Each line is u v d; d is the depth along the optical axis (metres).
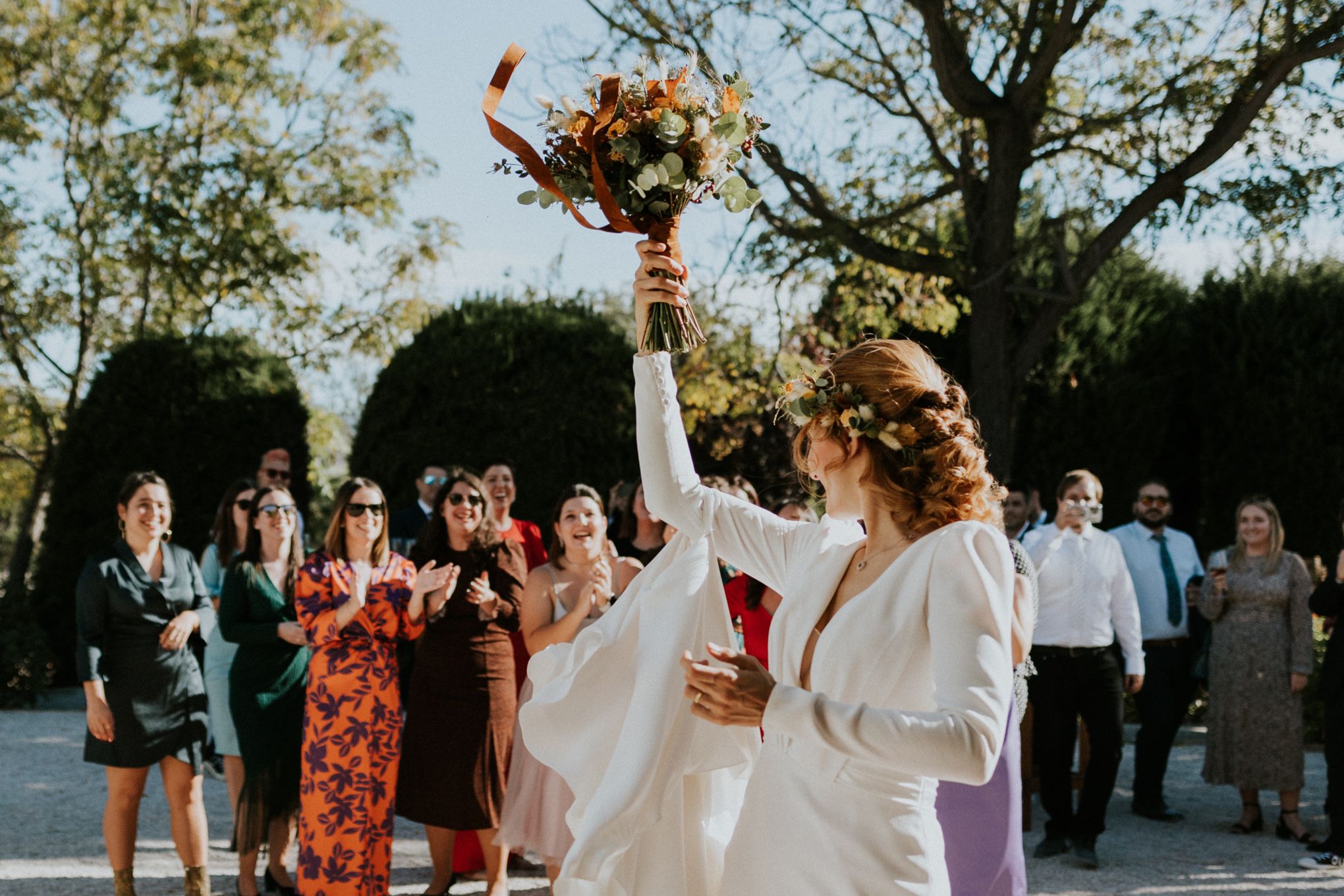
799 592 2.24
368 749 4.68
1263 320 13.34
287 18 18.34
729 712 1.88
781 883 2.04
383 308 19.62
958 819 3.88
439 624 5.14
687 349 2.44
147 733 4.89
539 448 10.34
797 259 10.95
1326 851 6.00
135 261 17.12
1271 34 9.91
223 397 12.38
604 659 2.71
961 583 1.94
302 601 4.79
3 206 17.67
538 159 2.35
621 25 10.12
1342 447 12.95
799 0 10.73
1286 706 6.61
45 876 5.44
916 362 2.21
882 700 2.02
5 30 16.95
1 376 18.59
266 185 17.66
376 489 4.96
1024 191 12.89
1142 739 7.16
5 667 11.01
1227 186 10.15
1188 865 5.92
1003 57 10.75
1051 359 13.43
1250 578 6.80
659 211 2.39
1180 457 14.41
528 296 11.57
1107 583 6.11
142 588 5.02
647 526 6.32
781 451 15.60
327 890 4.60
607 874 2.32
